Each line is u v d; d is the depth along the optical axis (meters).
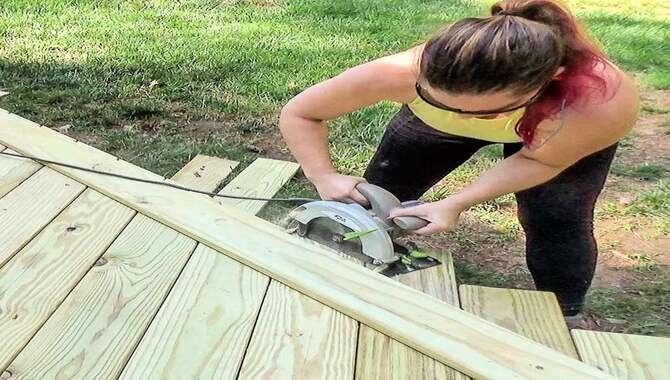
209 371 1.10
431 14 5.37
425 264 1.65
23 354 1.12
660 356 1.26
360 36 4.77
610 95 1.42
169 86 3.76
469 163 3.13
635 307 2.25
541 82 1.29
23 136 2.01
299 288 1.33
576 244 1.84
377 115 3.50
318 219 1.66
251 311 1.26
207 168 2.58
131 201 1.65
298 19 5.15
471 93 1.27
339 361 1.14
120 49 4.25
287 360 1.14
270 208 2.25
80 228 1.53
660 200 2.86
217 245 1.46
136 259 1.42
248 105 3.61
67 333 1.18
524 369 1.14
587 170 1.74
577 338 1.33
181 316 1.24
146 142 3.16
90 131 3.23
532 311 1.46
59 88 3.65
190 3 5.41
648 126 3.62
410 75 1.54
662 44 4.95
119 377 1.08
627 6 6.07
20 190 1.70
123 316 1.23
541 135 1.45
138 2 5.34
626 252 2.55
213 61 4.15
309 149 1.72
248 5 5.46
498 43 1.25
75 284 1.32
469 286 1.56
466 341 1.19
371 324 1.24
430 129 1.91
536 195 1.80
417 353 1.18
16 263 1.38
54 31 4.51
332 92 1.63
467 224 2.70
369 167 2.11
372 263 1.58
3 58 3.97
